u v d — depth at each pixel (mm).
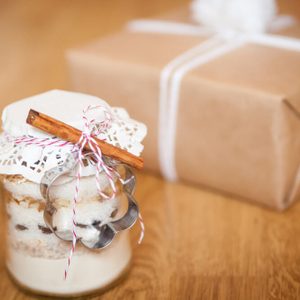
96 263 478
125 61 626
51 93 492
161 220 600
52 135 442
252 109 562
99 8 1189
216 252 549
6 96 811
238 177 605
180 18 756
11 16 1172
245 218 601
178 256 544
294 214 605
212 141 601
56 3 1246
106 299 489
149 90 615
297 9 829
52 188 441
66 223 450
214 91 576
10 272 499
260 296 490
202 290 500
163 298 492
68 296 480
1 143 458
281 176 582
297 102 561
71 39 1024
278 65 607
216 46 661
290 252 545
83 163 440
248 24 675
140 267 528
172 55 638
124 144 457
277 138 563
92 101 477
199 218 603
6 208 476
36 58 958
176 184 664
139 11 1143
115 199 465
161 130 626
